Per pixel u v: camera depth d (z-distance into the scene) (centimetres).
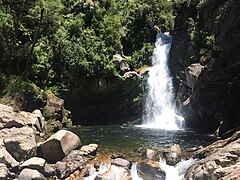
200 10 3092
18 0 2862
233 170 1282
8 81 2605
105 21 3994
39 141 2056
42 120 2392
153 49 4250
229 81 2588
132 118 3616
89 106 3531
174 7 4897
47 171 1600
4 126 1894
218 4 2803
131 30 4472
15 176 1555
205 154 1748
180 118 3241
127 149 1989
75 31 3509
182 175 1584
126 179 1508
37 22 3038
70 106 3347
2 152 1612
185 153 1881
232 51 2528
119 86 3522
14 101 2447
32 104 2612
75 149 1862
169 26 4794
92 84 3334
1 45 2733
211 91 2700
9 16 2819
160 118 3584
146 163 1678
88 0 4016
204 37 2950
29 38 2992
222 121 2548
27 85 2631
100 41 3684
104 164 1678
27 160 1645
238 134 1723
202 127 2986
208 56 2817
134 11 4612
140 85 3672
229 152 1429
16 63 2803
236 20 2422
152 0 4925
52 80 3089
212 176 1348
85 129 2891
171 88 3619
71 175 1608
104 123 3578
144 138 2408
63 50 3183
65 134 1838
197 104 2841
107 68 3372
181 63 3441
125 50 4319
